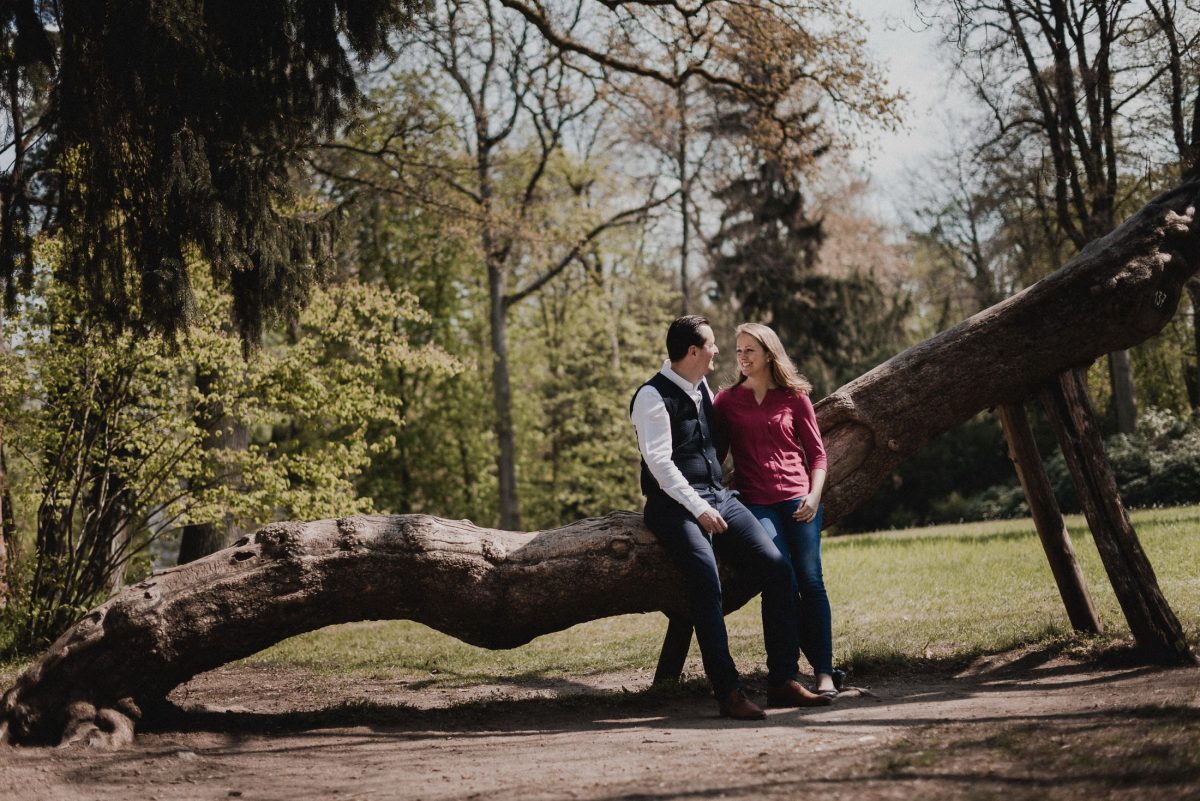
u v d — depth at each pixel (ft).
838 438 21.13
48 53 24.61
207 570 18.22
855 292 103.14
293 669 29.04
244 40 25.61
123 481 37.19
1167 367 95.76
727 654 16.74
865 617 29.76
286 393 39.01
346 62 26.68
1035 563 36.01
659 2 53.42
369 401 41.55
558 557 18.70
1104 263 20.62
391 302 43.52
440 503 98.37
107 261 26.13
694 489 17.24
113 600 18.20
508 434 90.12
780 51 54.54
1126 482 67.21
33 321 34.99
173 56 23.98
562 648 29.96
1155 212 20.98
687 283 98.99
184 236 25.91
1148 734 11.47
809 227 100.17
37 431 35.09
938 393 21.11
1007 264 81.71
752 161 66.64
